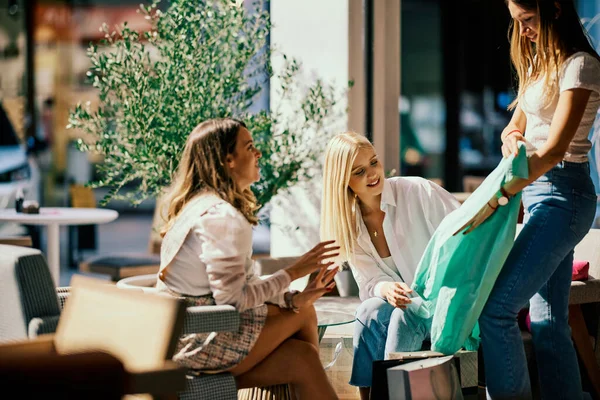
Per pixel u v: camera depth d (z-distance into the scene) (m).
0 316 2.97
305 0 5.11
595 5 4.92
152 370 2.20
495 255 3.09
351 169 3.56
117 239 10.95
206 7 4.48
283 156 4.79
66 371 1.92
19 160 10.05
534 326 3.29
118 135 4.43
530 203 3.16
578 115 2.94
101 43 4.46
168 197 3.10
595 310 4.04
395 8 5.12
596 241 3.97
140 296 2.51
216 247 2.83
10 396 1.92
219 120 3.10
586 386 3.82
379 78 5.09
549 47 3.02
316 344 3.07
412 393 2.91
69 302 2.73
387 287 3.46
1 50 10.24
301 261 3.00
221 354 2.85
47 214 5.44
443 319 3.21
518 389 3.14
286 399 3.07
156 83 4.35
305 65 5.11
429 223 3.64
